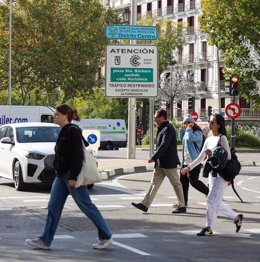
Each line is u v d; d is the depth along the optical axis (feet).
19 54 204.85
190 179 51.55
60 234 39.40
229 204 55.72
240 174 93.86
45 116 139.13
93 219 34.22
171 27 271.69
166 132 47.83
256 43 184.55
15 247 34.99
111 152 171.32
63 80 206.90
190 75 291.38
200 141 51.67
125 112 265.95
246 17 181.68
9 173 67.31
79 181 32.94
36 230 40.93
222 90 282.36
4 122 136.56
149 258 32.24
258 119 276.62
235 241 37.42
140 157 134.21
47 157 63.26
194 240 37.55
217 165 38.55
